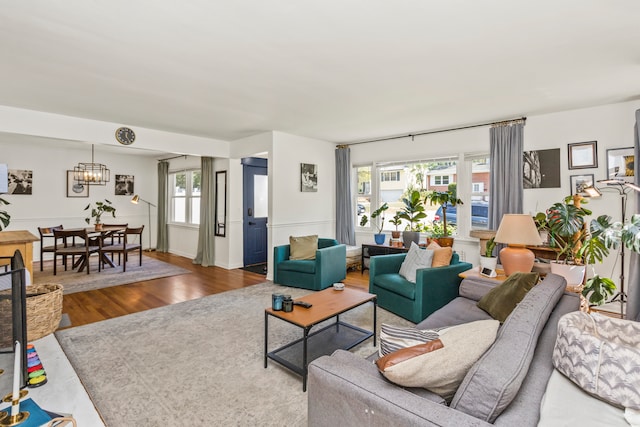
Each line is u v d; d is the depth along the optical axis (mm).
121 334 2949
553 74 2754
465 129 4621
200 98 3363
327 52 2346
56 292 2150
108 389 2096
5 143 6047
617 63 2533
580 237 3162
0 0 1710
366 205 5910
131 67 2592
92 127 4199
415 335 1384
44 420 1196
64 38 2129
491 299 2363
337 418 1174
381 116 4070
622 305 3275
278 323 3223
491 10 1830
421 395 1202
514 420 1031
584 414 1064
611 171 3549
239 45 2234
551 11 1839
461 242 4703
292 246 4805
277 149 5012
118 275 5219
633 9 1814
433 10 1830
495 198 4227
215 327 3123
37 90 3109
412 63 2531
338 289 2977
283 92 3191
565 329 1305
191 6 1778
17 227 6184
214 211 6125
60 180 6660
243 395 2049
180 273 5418
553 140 3896
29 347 1771
